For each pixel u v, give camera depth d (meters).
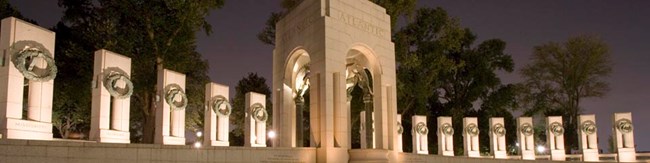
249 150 22.89
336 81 26.75
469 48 61.06
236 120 58.75
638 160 40.53
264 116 35.75
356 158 26.36
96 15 41.06
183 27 40.47
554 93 58.12
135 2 39.25
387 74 30.03
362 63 31.16
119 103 24.48
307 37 28.03
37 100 20.70
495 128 45.06
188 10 39.69
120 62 24.78
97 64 24.00
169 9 39.50
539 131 60.44
